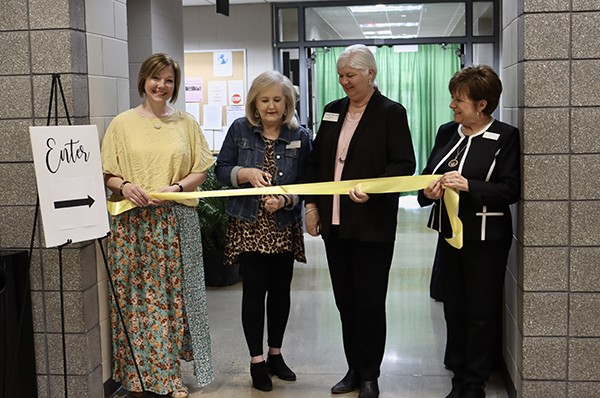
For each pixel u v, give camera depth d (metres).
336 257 3.39
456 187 2.96
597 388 3.03
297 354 4.14
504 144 3.03
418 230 8.48
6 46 3.14
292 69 9.27
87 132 2.87
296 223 3.50
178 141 3.36
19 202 3.20
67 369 3.25
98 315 3.38
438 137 3.37
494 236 3.03
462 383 3.28
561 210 2.97
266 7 9.04
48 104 3.13
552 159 2.95
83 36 3.23
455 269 3.23
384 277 3.30
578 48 2.89
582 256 2.98
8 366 3.04
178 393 3.42
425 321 4.77
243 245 3.42
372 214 3.20
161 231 3.30
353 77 3.17
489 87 3.01
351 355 3.51
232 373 3.83
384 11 9.17
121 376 3.46
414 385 3.60
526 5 2.91
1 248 3.22
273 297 3.65
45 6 3.10
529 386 3.05
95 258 3.35
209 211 5.79
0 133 3.18
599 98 2.91
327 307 5.18
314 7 9.12
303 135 3.52
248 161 3.46
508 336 3.47
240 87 9.19
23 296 3.14
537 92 2.93
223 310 5.17
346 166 3.24
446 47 9.41
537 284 3.01
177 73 3.38
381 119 3.21
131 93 6.23
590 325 3.00
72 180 2.81
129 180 3.31
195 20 9.16
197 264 3.43
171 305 3.39
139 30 6.17
